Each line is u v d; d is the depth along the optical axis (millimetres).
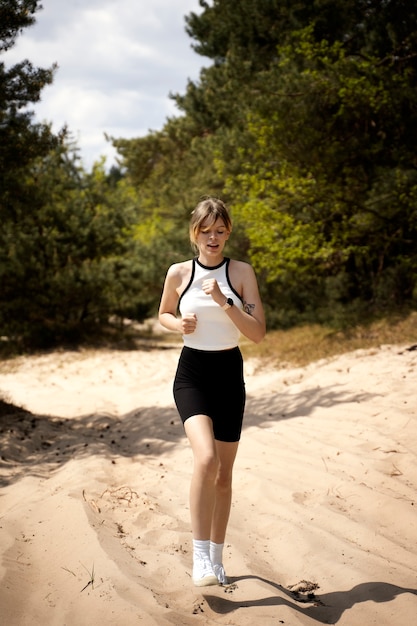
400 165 13773
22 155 9617
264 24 18031
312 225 13844
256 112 13961
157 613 3549
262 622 3451
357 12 15906
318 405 8586
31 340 19750
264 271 19484
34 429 8883
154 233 30578
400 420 7234
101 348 19766
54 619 3656
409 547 4465
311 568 4215
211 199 3961
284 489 5660
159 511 5438
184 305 3910
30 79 9250
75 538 4672
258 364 13133
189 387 3877
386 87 13734
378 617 3518
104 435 8961
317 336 14617
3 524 5082
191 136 30188
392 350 11180
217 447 3906
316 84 13758
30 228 19797
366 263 16953
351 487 5473
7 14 8805
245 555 4430
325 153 13555
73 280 19953
